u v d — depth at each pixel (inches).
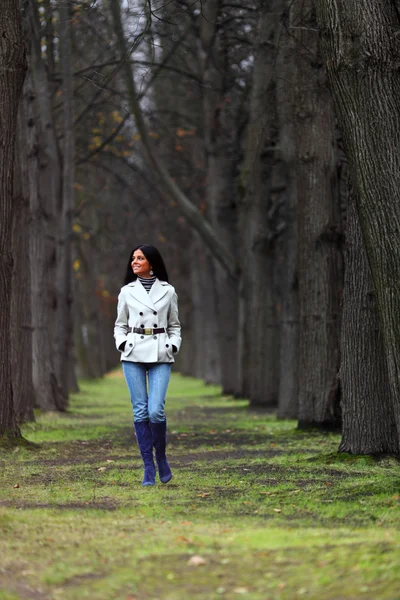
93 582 214.7
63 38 967.6
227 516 303.4
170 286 387.9
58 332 1161.4
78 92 1012.5
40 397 934.4
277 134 839.7
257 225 1060.5
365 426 457.4
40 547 249.9
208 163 1254.3
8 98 522.6
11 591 205.5
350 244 461.7
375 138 362.0
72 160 1136.2
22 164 768.9
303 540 251.6
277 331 1054.4
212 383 1740.9
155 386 382.3
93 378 2050.9
